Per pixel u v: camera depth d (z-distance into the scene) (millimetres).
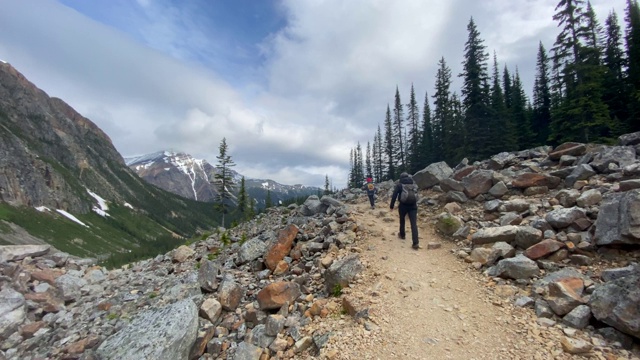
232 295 8727
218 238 21234
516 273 7473
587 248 7574
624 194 7359
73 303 10414
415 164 59312
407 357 5566
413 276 8469
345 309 7359
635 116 35062
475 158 39188
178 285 9531
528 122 47938
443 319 6562
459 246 9984
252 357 6449
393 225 13086
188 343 6547
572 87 31797
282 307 7961
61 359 7238
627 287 5375
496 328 6059
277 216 22531
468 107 40375
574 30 28844
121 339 6492
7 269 10586
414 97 61844
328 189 81125
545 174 12195
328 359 5770
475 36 39469
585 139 30203
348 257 9047
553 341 5430
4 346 7969
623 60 42750
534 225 9055
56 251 14195
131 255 126875
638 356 4891
